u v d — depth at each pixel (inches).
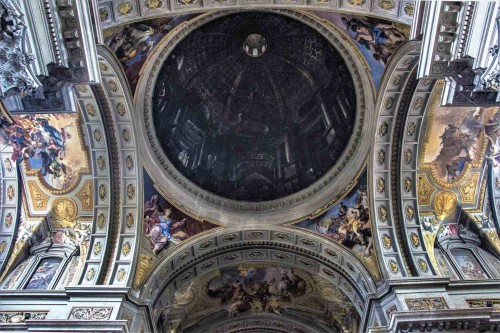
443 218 805.9
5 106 420.8
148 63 715.4
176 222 792.9
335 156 822.5
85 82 442.6
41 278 731.4
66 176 780.6
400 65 657.0
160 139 815.7
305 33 799.7
